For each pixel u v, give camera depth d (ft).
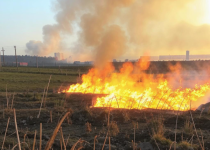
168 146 20.04
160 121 27.66
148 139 22.98
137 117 32.01
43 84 93.15
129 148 20.36
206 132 24.82
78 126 29.81
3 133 25.54
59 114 34.22
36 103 46.75
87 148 20.38
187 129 24.85
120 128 27.48
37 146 20.47
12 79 111.34
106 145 20.75
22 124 30.60
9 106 43.57
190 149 19.33
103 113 32.65
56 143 21.44
